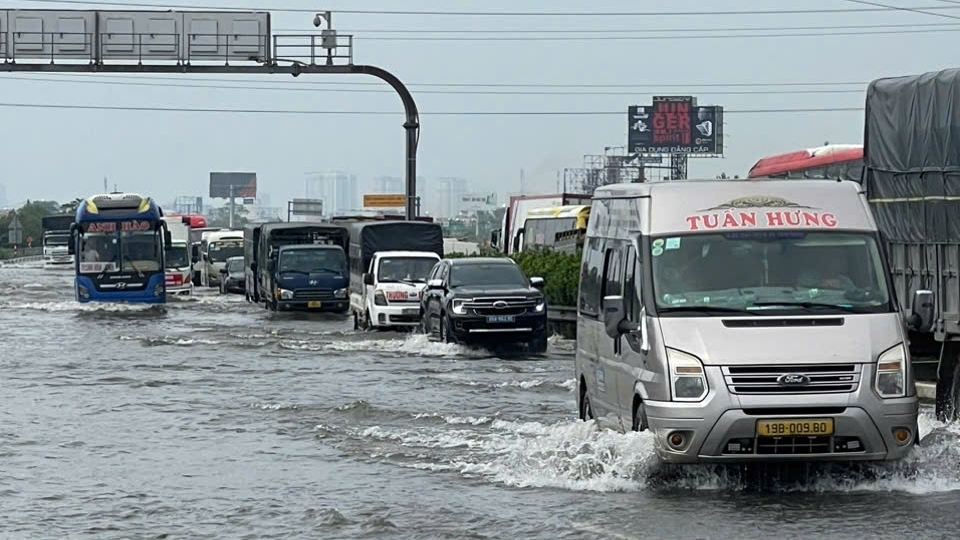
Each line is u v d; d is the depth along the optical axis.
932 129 33.19
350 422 37.84
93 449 33.41
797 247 26.48
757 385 24.61
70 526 24.05
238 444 34.00
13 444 34.31
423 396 44.09
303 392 45.69
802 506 23.92
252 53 94.56
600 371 29.97
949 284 32.22
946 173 32.44
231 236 164.25
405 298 77.00
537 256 83.56
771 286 26.00
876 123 35.94
